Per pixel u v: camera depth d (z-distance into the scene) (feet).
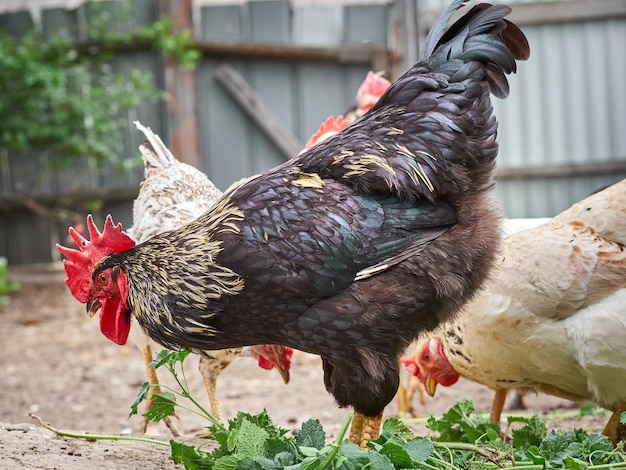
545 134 11.76
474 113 4.59
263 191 4.46
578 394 5.35
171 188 5.59
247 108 11.92
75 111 11.53
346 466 4.16
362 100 6.93
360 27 11.84
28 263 12.55
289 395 7.43
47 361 8.66
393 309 4.39
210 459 4.50
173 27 11.82
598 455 4.65
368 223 4.40
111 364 8.54
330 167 4.50
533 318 5.05
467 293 4.52
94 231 4.91
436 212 4.49
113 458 4.77
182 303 4.46
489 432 4.83
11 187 12.35
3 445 4.72
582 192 11.82
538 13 11.49
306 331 4.41
